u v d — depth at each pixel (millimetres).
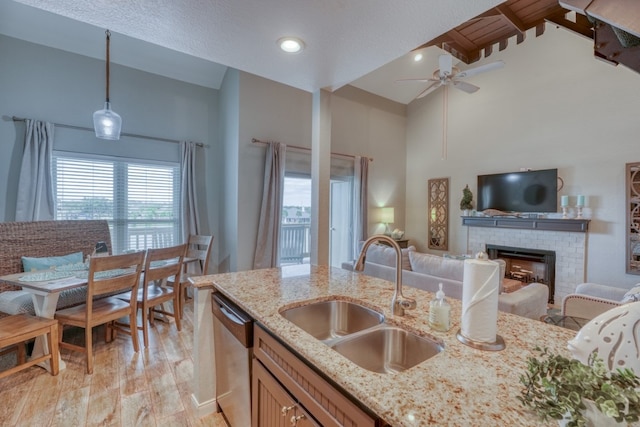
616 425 486
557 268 4355
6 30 3201
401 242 5840
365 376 829
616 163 3930
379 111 5980
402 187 6414
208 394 1863
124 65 3910
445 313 1131
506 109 4961
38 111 3383
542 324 1208
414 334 1167
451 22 1579
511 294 2416
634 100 3814
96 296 2922
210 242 3793
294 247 4859
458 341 1046
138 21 1585
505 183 4863
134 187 4027
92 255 2746
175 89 4316
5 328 2062
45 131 3352
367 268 3422
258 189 4207
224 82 4484
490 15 2168
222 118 4574
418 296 1573
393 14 1507
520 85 4801
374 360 1198
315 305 1534
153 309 3168
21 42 3293
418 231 6289
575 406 524
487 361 915
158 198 4215
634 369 664
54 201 3422
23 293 2686
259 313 1315
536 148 4633
